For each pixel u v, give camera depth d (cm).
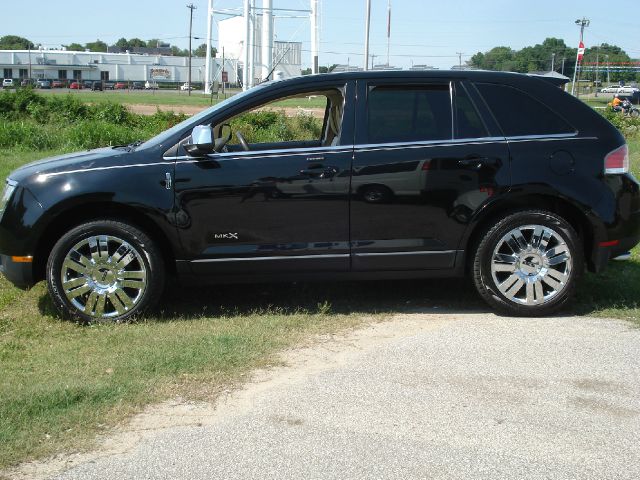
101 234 542
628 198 566
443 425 379
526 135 561
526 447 355
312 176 546
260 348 489
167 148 549
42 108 2584
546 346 499
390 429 374
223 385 429
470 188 552
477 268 566
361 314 576
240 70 6159
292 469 334
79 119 2523
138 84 9506
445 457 345
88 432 368
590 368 458
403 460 342
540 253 561
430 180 551
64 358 473
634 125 2753
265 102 566
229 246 550
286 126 1812
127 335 516
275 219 549
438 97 565
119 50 12656
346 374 448
